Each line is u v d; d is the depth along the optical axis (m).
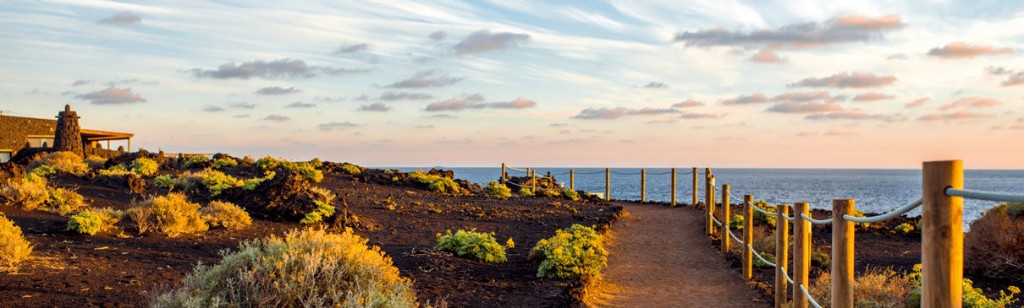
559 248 11.33
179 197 14.91
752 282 11.59
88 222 11.85
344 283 7.55
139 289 8.19
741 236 17.23
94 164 29.70
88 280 8.37
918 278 11.35
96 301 7.45
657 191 74.31
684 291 11.11
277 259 7.71
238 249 11.77
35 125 50.56
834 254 6.06
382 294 7.38
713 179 17.75
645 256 14.54
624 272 12.63
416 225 16.58
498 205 22.09
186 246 11.71
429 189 25.53
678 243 16.42
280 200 15.97
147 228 12.68
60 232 11.84
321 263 7.84
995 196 3.19
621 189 82.62
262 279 7.23
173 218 12.91
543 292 10.04
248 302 6.86
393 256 12.20
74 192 16.31
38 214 13.63
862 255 14.89
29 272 8.44
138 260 10.08
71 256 9.80
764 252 13.85
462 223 17.45
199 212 14.33
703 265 13.62
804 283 8.05
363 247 8.62
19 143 48.97
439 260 11.91
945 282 3.71
